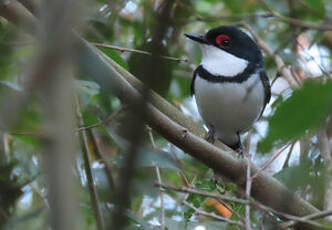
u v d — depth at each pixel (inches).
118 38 424.5
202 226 299.7
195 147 275.9
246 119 382.9
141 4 422.0
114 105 340.5
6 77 316.2
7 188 279.3
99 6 387.5
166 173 327.0
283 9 437.1
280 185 283.0
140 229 278.5
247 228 214.1
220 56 382.9
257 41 412.2
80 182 310.0
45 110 112.0
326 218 266.2
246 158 294.4
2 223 259.9
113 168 324.8
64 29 106.1
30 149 317.7
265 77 381.4
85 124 307.4
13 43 283.7
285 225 236.7
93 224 306.0
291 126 140.9
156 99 316.8
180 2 386.6
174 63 401.4
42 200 312.8
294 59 375.2
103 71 237.8
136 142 117.6
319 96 136.3
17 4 248.5
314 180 280.5
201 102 381.4
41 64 107.3
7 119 114.1
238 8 440.5
